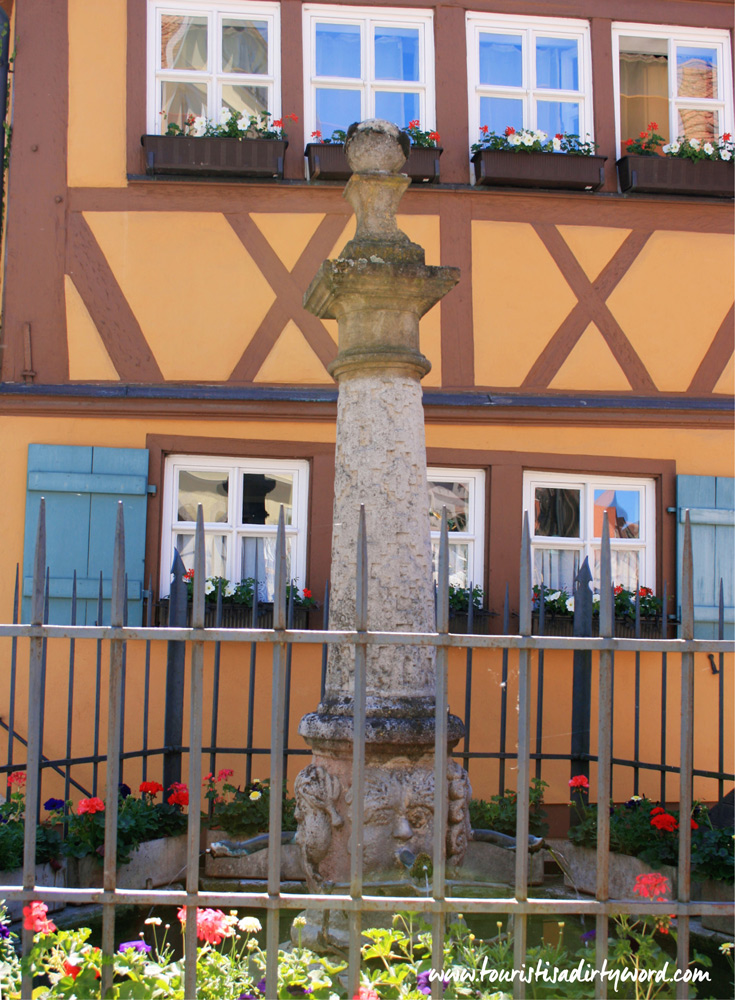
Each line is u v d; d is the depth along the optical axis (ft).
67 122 23.77
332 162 23.72
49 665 22.15
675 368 24.94
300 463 23.81
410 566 12.74
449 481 24.34
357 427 13.03
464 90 25.03
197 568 8.82
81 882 15.72
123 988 9.07
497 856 15.40
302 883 16.52
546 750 23.08
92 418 23.03
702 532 24.45
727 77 26.22
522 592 8.94
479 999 9.67
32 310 23.25
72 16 24.04
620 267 24.94
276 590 8.76
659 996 10.14
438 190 24.49
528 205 24.79
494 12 25.27
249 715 19.25
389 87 24.97
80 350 23.29
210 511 23.57
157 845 17.04
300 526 23.71
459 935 10.75
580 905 8.90
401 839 12.07
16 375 23.07
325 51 25.02
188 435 23.25
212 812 18.72
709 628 24.25
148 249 23.62
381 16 25.03
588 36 25.68
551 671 23.40
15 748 21.99
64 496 22.70
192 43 24.61
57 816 16.56
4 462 22.74
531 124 25.38
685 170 24.95
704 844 15.80
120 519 8.87
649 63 26.05
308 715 12.78
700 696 23.77
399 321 13.21
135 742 22.16
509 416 24.02
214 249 23.77
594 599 24.00
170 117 24.47
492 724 23.08
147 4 24.29
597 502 24.71
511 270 24.61
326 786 12.23
